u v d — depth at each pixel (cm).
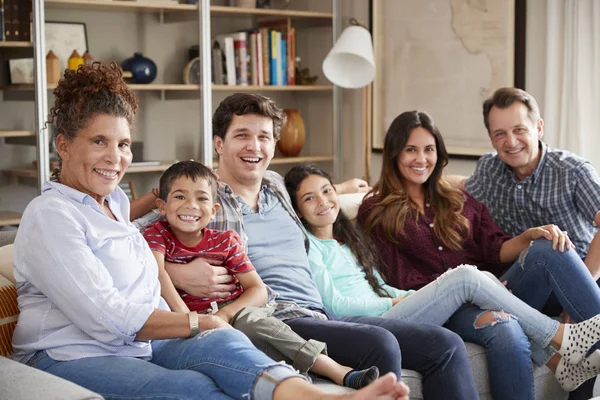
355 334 228
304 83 507
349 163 525
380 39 496
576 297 264
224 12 470
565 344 250
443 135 461
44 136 407
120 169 203
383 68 496
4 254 222
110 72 201
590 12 380
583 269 267
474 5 435
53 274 188
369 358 224
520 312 253
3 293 204
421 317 257
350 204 307
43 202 194
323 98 518
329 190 279
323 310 259
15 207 402
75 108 197
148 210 251
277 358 221
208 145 465
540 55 406
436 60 461
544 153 313
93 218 199
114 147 200
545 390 269
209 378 184
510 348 245
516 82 416
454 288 253
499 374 247
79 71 199
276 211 268
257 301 237
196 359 190
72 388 162
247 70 481
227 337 191
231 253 241
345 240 285
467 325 256
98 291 189
